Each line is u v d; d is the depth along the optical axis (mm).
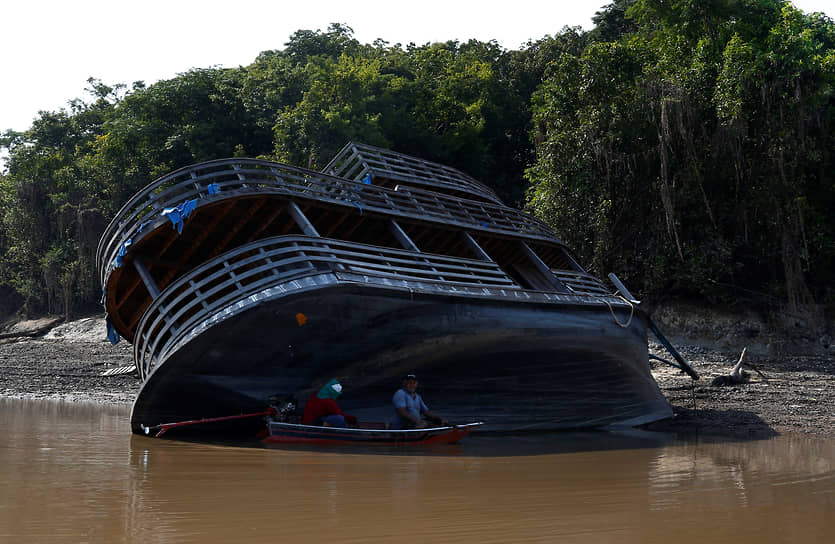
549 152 30219
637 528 5648
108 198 47125
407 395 11148
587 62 29062
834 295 27797
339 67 44062
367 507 6125
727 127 26047
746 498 7023
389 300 10984
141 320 11945
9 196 52750
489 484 7480
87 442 10422
